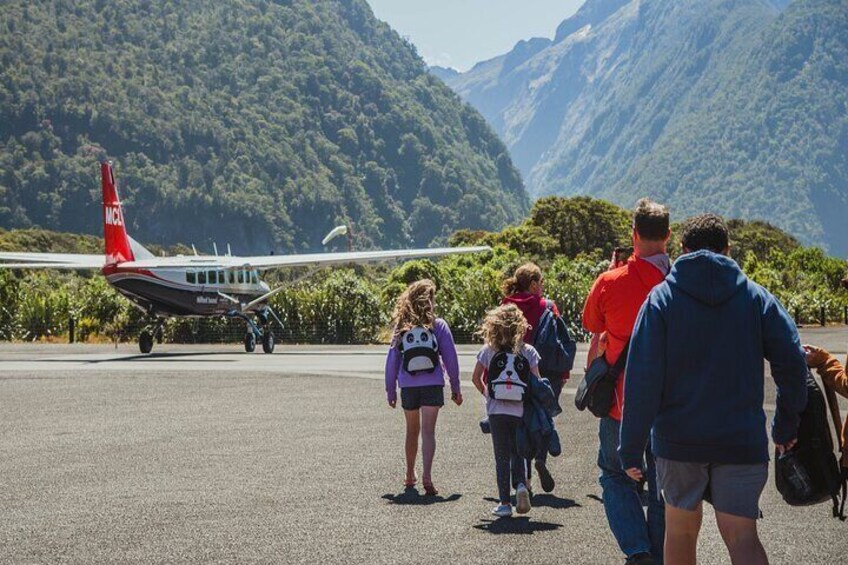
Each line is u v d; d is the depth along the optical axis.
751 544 5.62
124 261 32.16
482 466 11.58
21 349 35.78
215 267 32.66
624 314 7.45
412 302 10.52
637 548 7.06
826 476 6.14
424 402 10.32
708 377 5.65
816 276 72.88
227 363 27.69
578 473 11.23
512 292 11.04
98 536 8.23
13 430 14.48
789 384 5.76
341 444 13.12
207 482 10.57
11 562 7.43
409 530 8.52
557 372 10.81
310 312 45.19
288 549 7.84
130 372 24.25
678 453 5.68
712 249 5.98
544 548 7.91
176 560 7.50
